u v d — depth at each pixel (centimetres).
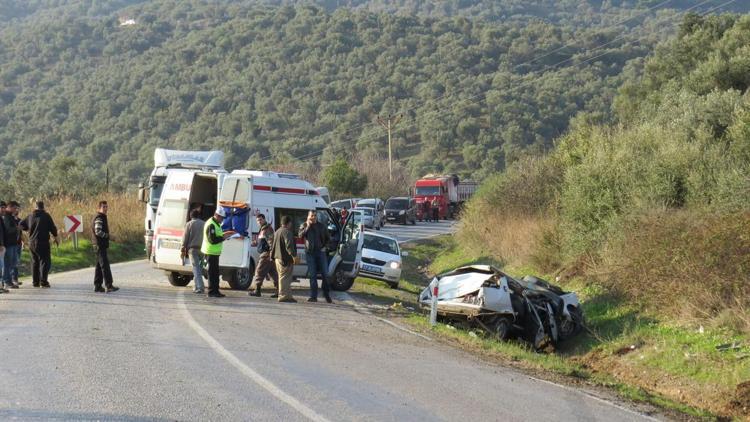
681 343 1481
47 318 1327
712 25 4778
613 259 1983
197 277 1808
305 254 1961
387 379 1012
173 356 1052
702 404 1236
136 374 933
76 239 3052
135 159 10488
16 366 951
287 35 15312
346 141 11075
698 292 1574
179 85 13262
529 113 10269
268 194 2017
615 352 1581
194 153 2845
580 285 2125
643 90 4766
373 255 2583
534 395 1020
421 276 3341
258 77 13412
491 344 1465
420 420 816
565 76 11600
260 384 917
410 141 11575
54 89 13850
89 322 1301
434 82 12675
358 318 1611
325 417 791
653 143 2503
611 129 3272
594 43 14000
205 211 1973
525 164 3553
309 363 1072
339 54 14462
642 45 13325
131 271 2492
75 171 5016
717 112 2741
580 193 2364
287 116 11956
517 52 13675
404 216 5806
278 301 1778
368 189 7431
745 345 1385
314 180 7050
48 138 11581
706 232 1634
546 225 2623
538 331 1706
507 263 2903
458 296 1698
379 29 15500
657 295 1697
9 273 1775
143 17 19525
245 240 1900
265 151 10825
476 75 13162
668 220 1819
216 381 919
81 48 16888
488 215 3503
